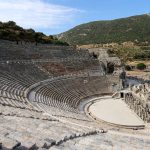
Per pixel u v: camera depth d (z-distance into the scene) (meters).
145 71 120.62
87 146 18.06
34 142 13.87
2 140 12.86
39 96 48.72
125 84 80.94
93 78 75.31
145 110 47.44
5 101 33.22
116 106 59.22
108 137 24.12
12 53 68.19
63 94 59.59
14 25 103.25
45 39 105.44
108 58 94.38
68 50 91.94
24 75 58.03
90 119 46.62
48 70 70.50
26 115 26.36
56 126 23.92
